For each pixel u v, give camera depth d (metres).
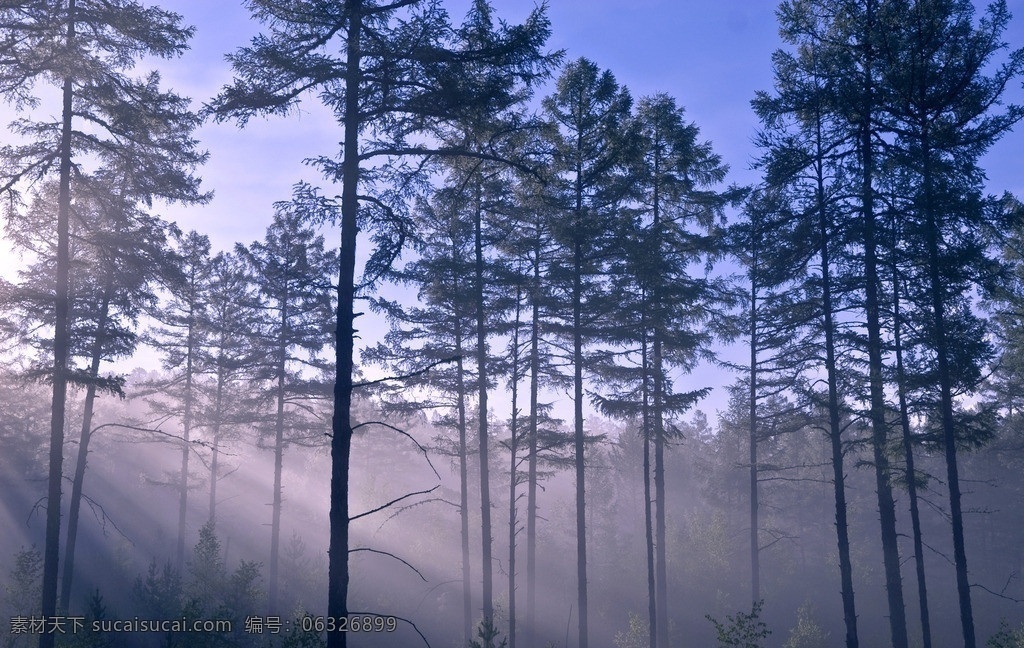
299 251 29.47
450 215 14.95
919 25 18.34
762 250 20.88
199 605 21.34
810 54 19.98
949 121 18.91
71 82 16.53
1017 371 25.91
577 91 22.23
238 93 11.70
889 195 19.16
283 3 11.75
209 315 33.12
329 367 30.30
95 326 21.14
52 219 17.08
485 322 24.61
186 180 17.94
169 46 16.47
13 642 18.83
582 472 22.55
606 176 21.72
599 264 23.12
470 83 12.00
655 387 25.67
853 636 18.77
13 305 16.58
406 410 25.09
